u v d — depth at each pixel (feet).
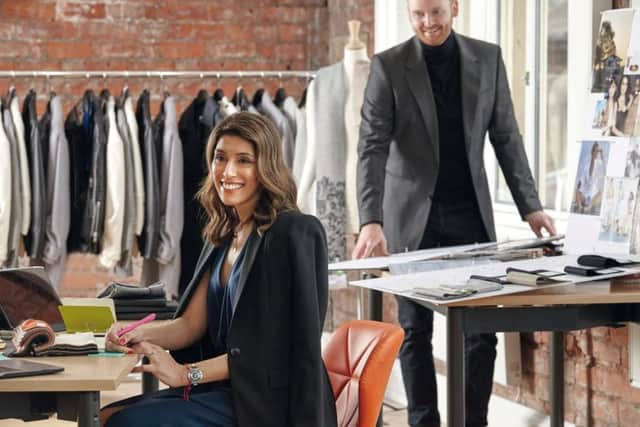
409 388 18.17
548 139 19.25
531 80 19.53
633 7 16.34
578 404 17.62
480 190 16.98
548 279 13.70
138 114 22.31
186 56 26.76
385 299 23.52
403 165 17.10
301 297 11.69
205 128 22.13
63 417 10.50
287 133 22.39
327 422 11.80
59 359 11.30
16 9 26.16
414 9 16.74
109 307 12.51
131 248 21.66
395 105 17.06
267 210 12.08
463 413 13.51
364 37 24.66
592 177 15.84
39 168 21.39
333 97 21.67
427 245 17.15
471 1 21.42
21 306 13.01
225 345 12.30
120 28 26.53
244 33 26.99
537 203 17.13
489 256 15.52
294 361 11.64
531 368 18.62
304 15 27.17
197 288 12.80
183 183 22.21
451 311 13.50
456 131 17.02
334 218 21.71
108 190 21.45
